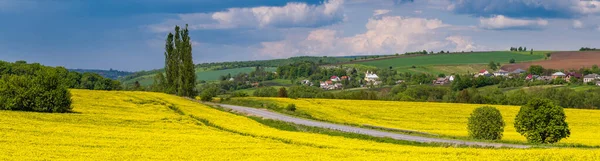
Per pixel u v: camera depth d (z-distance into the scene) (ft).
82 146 141.49
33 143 141.18
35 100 224.74
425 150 151.74
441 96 608.60
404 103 419.74
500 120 225.56
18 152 124.16
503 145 193.36
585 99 500.33
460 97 504.84
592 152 140.56
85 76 563.07
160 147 144.36
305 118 302.66
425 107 393.09
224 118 257.75
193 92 444.14
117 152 132.87
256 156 132.98
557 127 214.48
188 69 442.09
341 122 282.56
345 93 573.33
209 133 185.47
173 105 321.52
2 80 228.84
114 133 171.01
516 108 403.34
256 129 212.02
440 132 256.52
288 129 252.01
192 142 156.76
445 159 130.31
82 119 207.41
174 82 444.96
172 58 447.01
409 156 136.67
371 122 298.97
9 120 184.96
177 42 446.19
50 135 158.20
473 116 229.04
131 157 126.00
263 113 320.50
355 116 332.39
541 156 134.51
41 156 121.60
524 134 224.53
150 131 183.83
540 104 222.28
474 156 135.95
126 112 256.93
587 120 334.85
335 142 171.63
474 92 546.67
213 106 366.43
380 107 387.55
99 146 142.82
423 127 284.20
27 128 168.45
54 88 235.20
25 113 209.77
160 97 372.79
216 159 126.72
